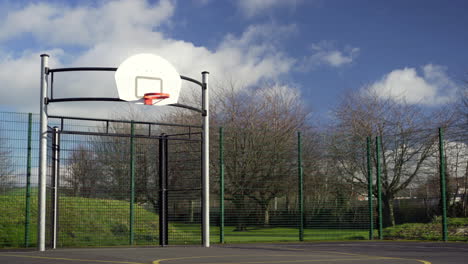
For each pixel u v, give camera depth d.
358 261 9.25
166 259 9.76
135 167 14.95
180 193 15.52
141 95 12.87
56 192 13.16
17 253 11.27
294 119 29.52
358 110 29.80
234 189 16.67
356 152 22.06
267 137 24.48
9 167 12.74
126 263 8.88
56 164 13.20
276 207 16.83
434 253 11.42
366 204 17.22
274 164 17.17
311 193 17.56
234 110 29.03
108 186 14.14
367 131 29.02
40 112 11.98
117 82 12.62
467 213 18.44
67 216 13.86
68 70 12.27
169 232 15.04
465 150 17.11
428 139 20.94
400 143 22.16
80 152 13.69
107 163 14.17
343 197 17.58
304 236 16.81
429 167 20.69
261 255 10.88
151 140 15.93
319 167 19.03
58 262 8.98
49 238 13.16
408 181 22.28
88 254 10.98
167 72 13.23
